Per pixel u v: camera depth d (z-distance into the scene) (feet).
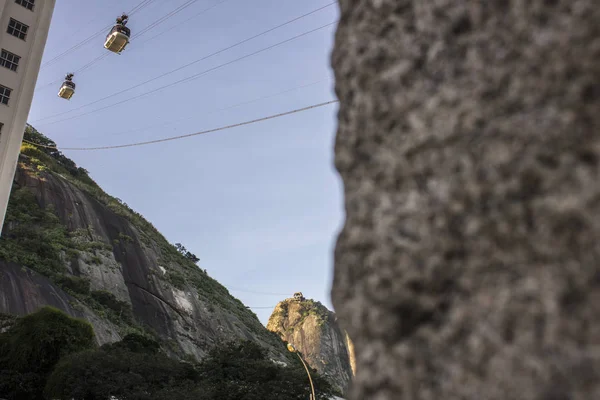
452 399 2.32
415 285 2.61
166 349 227.81
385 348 2.69
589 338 2.04
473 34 2.72
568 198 2.20
